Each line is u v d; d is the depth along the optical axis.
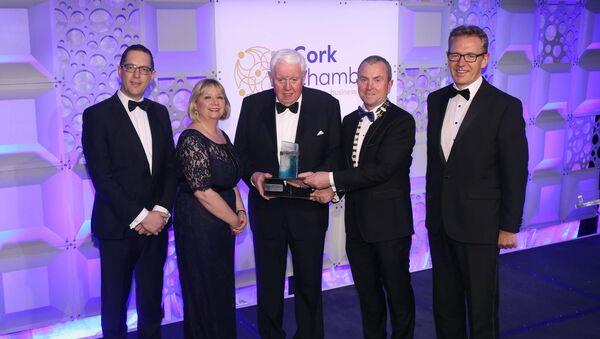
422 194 5.07
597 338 3.82
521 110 2.97
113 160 3.24
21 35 3.53
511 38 5.13
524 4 5.15
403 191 3.33
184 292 3.27
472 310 3.10
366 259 3.43
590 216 5.97
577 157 5.77
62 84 3.67
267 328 3.52
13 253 3.70
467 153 3.03
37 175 3.69
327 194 3.26
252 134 3.40
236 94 4.18
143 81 3.25
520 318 4.13
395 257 3.29
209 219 3.11
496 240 3.03
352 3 4.46
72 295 3.89
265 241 3.42
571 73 5.55
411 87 4.82
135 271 3.51
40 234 3.75
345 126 3.43
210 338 3.25
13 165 3.62
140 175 3.27
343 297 4.60
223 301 3.25
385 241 3.27
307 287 3.42
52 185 3.74
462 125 3.04
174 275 4.24
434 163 3.23
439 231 3.21
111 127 3.21
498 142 2.96
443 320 3.31
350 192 3.39
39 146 3.67
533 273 5.03
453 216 3.10
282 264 3.46
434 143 3.22
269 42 4.22
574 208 5.84
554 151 5.61
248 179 3.40
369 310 3.51
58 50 3.63
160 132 3.39
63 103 3.70
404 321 3.38
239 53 4.14
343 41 4.47
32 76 3.58
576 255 5.48
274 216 3.38
